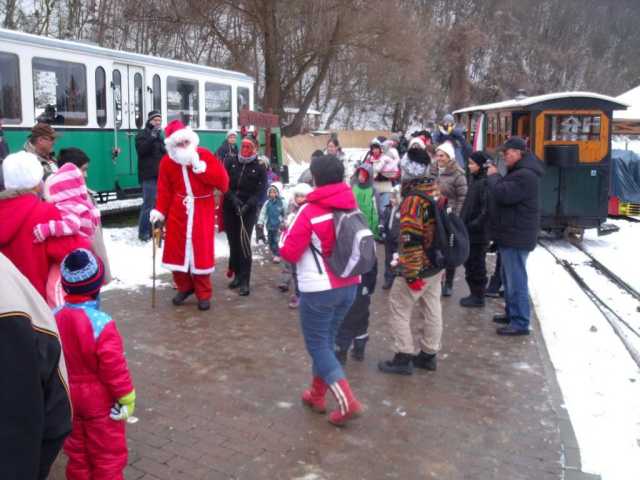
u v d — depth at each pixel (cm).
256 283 835
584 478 388
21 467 178
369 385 521
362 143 5225
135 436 423
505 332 660
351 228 415
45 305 200
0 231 394
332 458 404
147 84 1332
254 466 391
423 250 512
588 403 504
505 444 429
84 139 1181
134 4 2816
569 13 8075
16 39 1039
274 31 3080
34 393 181
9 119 1035
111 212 1380
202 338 616
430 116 6178
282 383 516
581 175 1248
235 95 1684
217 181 684
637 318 780
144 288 788
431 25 5344
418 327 682
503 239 652
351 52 3453
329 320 434
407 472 391
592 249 1244
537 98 1265
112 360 313
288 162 3284
